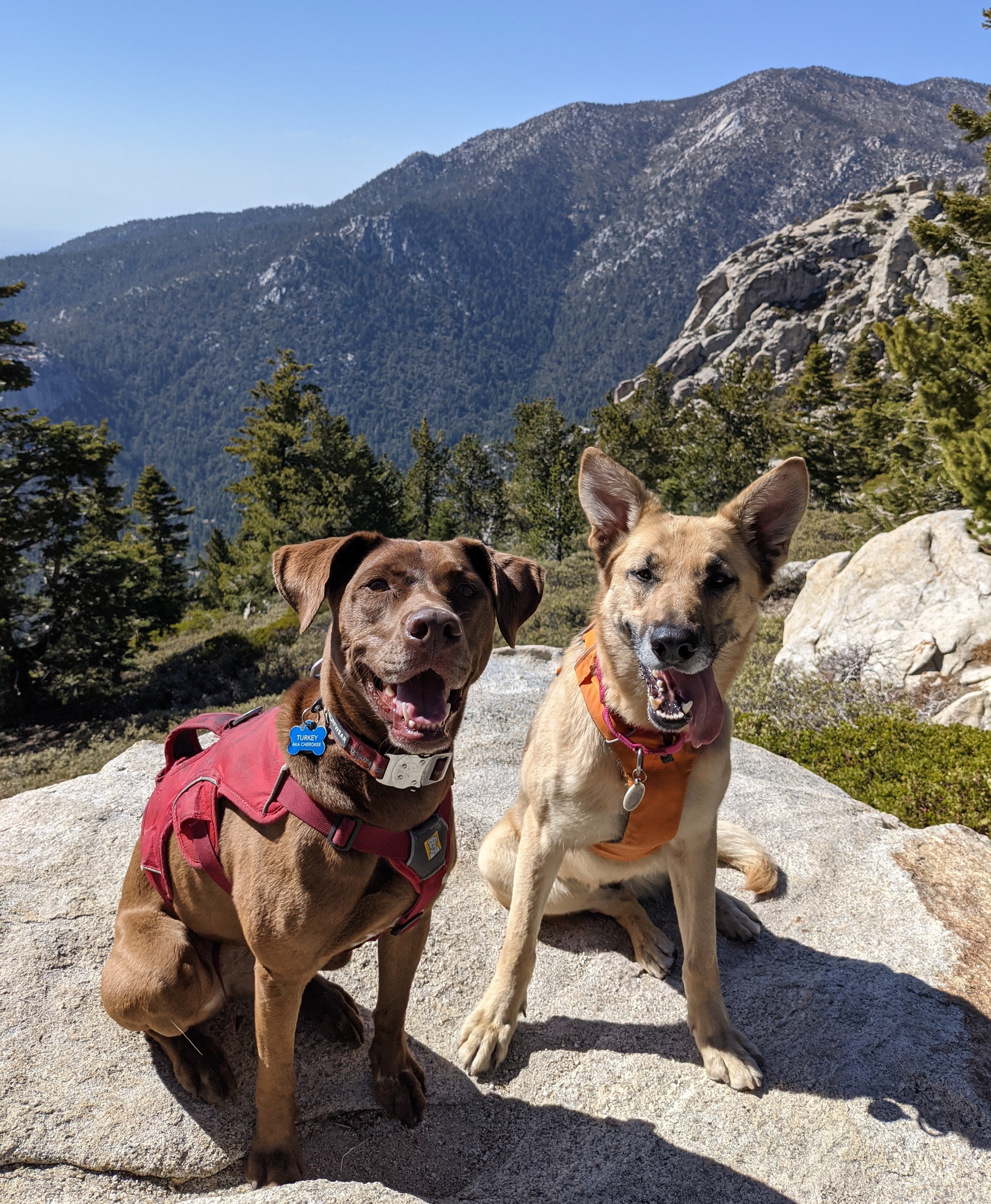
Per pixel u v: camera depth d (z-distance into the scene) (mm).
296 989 723
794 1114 812
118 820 1188
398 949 789
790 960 1012
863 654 2916
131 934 774
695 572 900
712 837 896
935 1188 747
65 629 7832
